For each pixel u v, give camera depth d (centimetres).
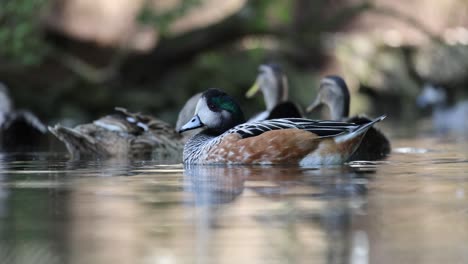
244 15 3156
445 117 3083
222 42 3216
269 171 1180
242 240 708
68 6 3198
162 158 1474
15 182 1099
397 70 4066
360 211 828
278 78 2112
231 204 876
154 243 701
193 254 662
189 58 3269
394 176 1117
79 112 3055
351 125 1278
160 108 3197
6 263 639
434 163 1327
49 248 685
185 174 1169
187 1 3003
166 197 935
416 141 1941
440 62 4144
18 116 1981
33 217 818
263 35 3256
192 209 850
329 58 3878
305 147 1269
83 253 668
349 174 1141
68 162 1400
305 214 813
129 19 3234
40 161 1426
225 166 1269
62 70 3102
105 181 1099
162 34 3134
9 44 2728
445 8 4272
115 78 3169
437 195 933
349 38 4031
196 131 1591
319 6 3484
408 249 675
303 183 1035
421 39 4166
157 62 3228
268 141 1274
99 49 3241
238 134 1299
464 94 4091
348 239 709
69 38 3203
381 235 723
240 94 3475
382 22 4141
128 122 1544
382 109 3694
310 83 3616
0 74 2966
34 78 3048
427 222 775
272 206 860
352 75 3928
